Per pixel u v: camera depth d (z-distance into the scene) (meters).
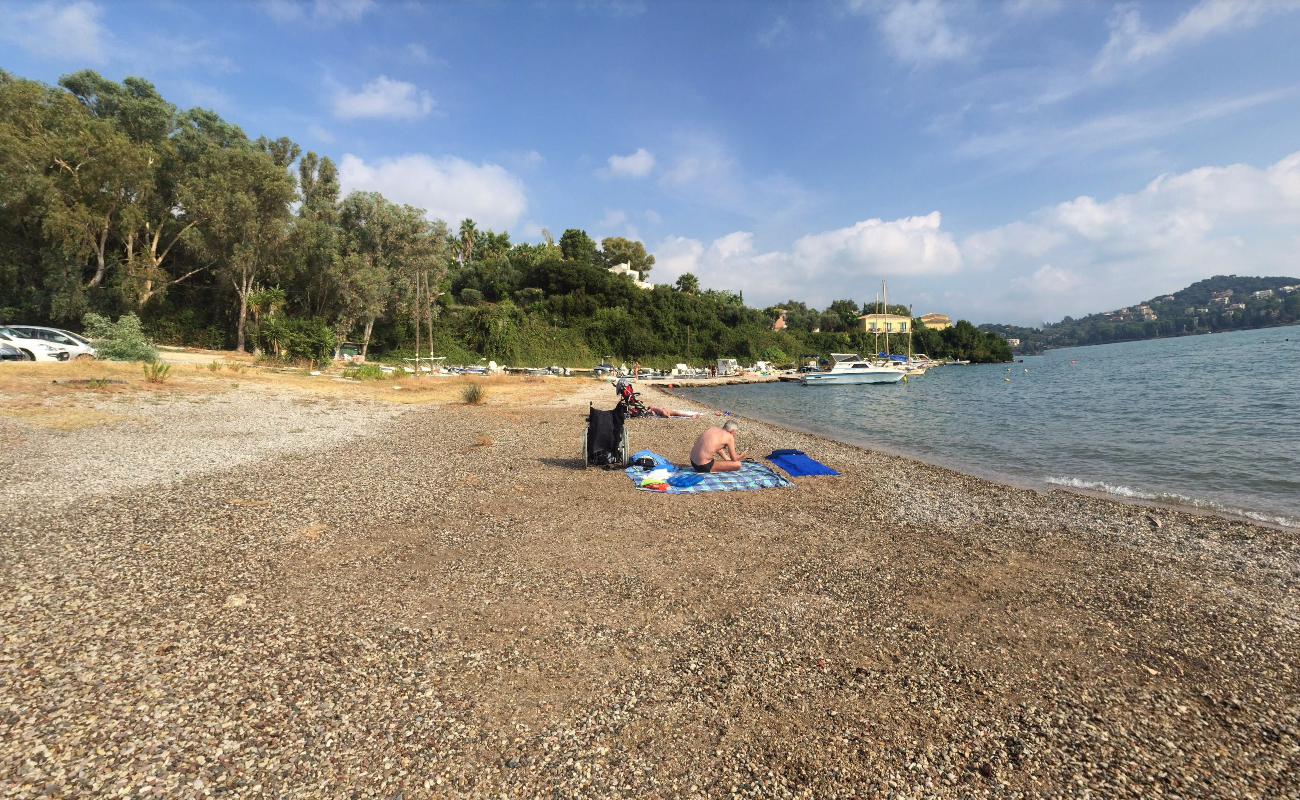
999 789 2.83
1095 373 55.97
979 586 5.49
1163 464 12.96
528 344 68.06
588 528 6.89
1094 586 5.58
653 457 10.49
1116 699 3.67
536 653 3.97
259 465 9.16
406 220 51.19
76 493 6.84
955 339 114.19
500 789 2.68
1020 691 3.73
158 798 2.43
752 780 2.83
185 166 39.16
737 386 54.62
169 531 5.80
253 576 4.93
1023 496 9.52
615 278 80.62
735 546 6.44
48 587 4.32
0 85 31.81
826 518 7.73
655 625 4.47
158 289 37.41
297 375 27.27
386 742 2.95
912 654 4.16
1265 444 14.74
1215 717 3.51
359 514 6.94
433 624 4.30
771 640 4.29
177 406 14.57
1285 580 5.85
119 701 3.05
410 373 39.38
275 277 43.47
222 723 2.96
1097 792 2.83
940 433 19.20
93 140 32.69
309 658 3.69
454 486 8.62
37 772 2.48
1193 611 5.04
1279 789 2.89
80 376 16.88
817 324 118.69
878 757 3.04
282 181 37.97
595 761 2.91
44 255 32.66
